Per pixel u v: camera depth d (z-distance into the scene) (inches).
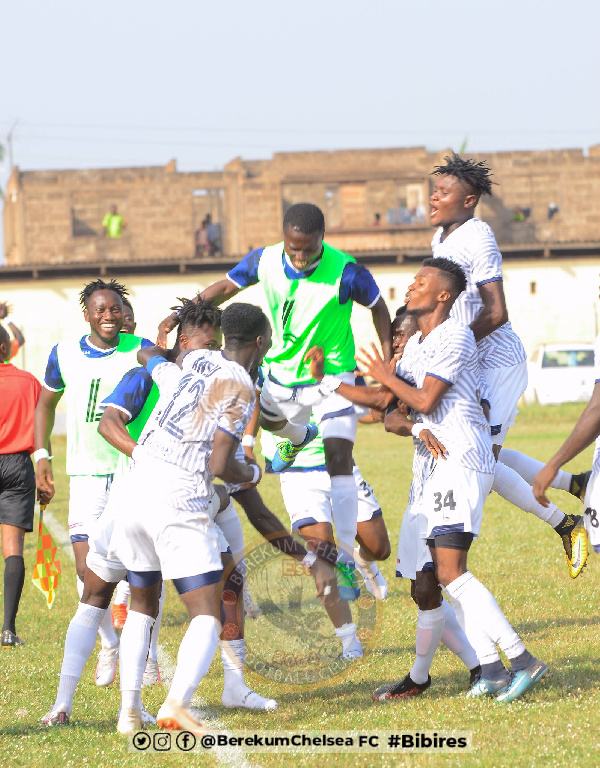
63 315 3437.5
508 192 4439.0
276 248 593.6
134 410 505.0
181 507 446.3
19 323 3415.4
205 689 559.5
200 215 4503.0
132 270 3501.5
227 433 444.1
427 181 4377.5
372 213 4387.3
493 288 584.4
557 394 2974.9
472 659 528.1
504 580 797.9
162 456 453.1
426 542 508.7
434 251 618.8
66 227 4419.3
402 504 1239.5
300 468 669.9
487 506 1250.6
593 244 3553.2
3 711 519.5
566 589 758.5
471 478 495.2
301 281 583.2
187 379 462.6
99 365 600.4
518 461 656.4
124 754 445.7
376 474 1594.5
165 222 4434.1
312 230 556.4
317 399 599.8
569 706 473.7
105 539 486.9
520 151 4436.5
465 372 506.0
